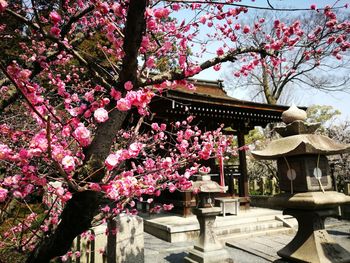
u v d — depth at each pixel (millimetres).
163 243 8125
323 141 4047
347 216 10547
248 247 7449
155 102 9273
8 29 4086
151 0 2686
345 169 13094
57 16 1970
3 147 1929
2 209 2586
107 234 4074
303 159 3875
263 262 6320
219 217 9938
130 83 2045
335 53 3574
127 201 3219
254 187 15508
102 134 2125
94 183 1833
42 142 1826
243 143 12148
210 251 5621
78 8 3812
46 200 4320
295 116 4309
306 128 4246
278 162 4340
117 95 2059
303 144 3680
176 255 6887
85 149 2133
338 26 3293
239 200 11273
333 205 3691
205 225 5848
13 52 5070
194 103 9672
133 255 4117
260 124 12586
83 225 2141
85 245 4391
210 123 11492
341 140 15000
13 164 2568
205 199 5895
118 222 4043
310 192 3766
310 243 3699
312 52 3678
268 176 17406
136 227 4223
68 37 4160
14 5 2814
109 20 2334
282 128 4434
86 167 2020
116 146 3457
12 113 4910
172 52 3572
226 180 12367
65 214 2127
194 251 5840
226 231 8750
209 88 16016
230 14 3404
